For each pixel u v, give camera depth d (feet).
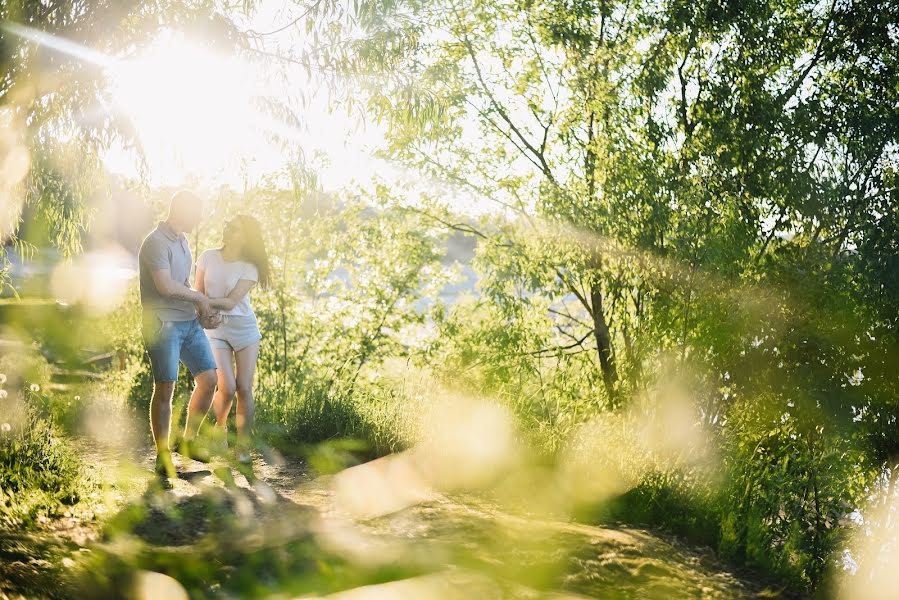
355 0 17.98
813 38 32.53
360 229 40.42
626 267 26.76
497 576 6.88
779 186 26.50
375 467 16.99
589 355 34.42
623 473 16.35
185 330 17.28
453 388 26.86
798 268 23.62
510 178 36.06
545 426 19.45
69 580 7.02
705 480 15.62
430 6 19.74
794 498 17.21
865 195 26.76
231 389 18.98
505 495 15.03
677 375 21.06
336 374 37.17
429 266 40.42
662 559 12.09
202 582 6.38
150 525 10.74
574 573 10.02
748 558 13.65
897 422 21.22
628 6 34.35
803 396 20.71
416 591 5.69
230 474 15.55
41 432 14.62
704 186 26.99
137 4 14.75
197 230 36.14
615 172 28.37
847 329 22.17
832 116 28.30
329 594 5.58
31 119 14.07
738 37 31.58
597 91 32.01
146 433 20.68
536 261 33.45
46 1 13.57
